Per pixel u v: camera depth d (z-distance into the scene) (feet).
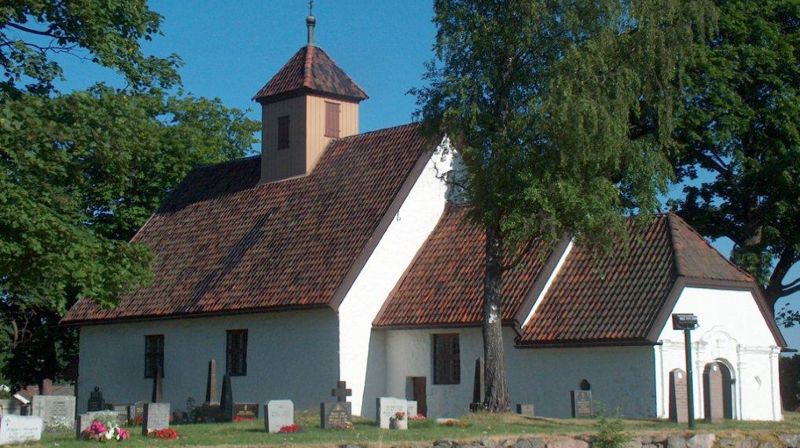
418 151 133.69
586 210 96.32
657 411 106.42
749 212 157.48
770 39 151.33
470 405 109.19
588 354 111.75
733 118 147.23
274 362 128.47
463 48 101.45
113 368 146.82
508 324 115.85
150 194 182.39
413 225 132.16
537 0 97.96
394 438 79.77
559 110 94.68
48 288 98.63
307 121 145.69
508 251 102.42
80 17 101.86
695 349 112.88
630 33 101.60
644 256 116.26
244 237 141.59
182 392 137.39
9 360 184.34
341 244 128.06
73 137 96.94
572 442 82.79
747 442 89.66
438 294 124.57
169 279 143.23
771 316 123.13
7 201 91.71
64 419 95.25
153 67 112.06
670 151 149.38
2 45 101.55
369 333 125.59
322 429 89.71
